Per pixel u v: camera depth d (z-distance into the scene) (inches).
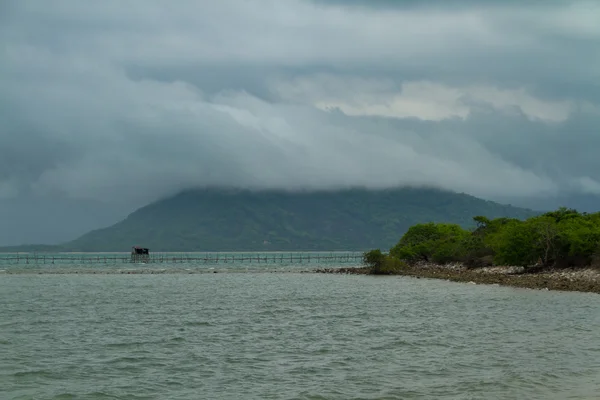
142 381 1221.7
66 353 1513.3
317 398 1072.8
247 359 1416.1
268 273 5846.5
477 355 1424.7
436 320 2058.3
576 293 2979.8
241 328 1920.5
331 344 1603.1
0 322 2116.1
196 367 1338.6
